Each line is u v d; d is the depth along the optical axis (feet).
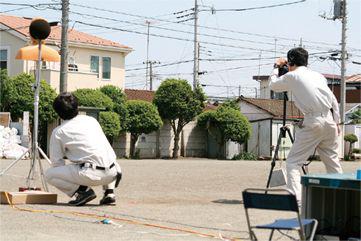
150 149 114.42
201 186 43.80
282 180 33.22
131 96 131.95
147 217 27.14
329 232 21.17
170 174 56.03
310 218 20.53
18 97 95.20
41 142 98.07
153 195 36.86
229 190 41.11
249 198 17.79
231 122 116.78
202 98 115.85
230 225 25.62
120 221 25.76
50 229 23.39
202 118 120.98
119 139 109.29
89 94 100.58
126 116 105.50
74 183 29.99
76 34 128.57
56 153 30.14
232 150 122.52
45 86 97.19
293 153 30.50
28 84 96.27
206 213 29.01
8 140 85.76
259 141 128.77
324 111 29.91
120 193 37.60
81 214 27.27
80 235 22.33
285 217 27.84
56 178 30.17
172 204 32.35
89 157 29.73
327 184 19.86
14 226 23.88
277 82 31.22
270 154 126.11
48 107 96.27
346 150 135.13
